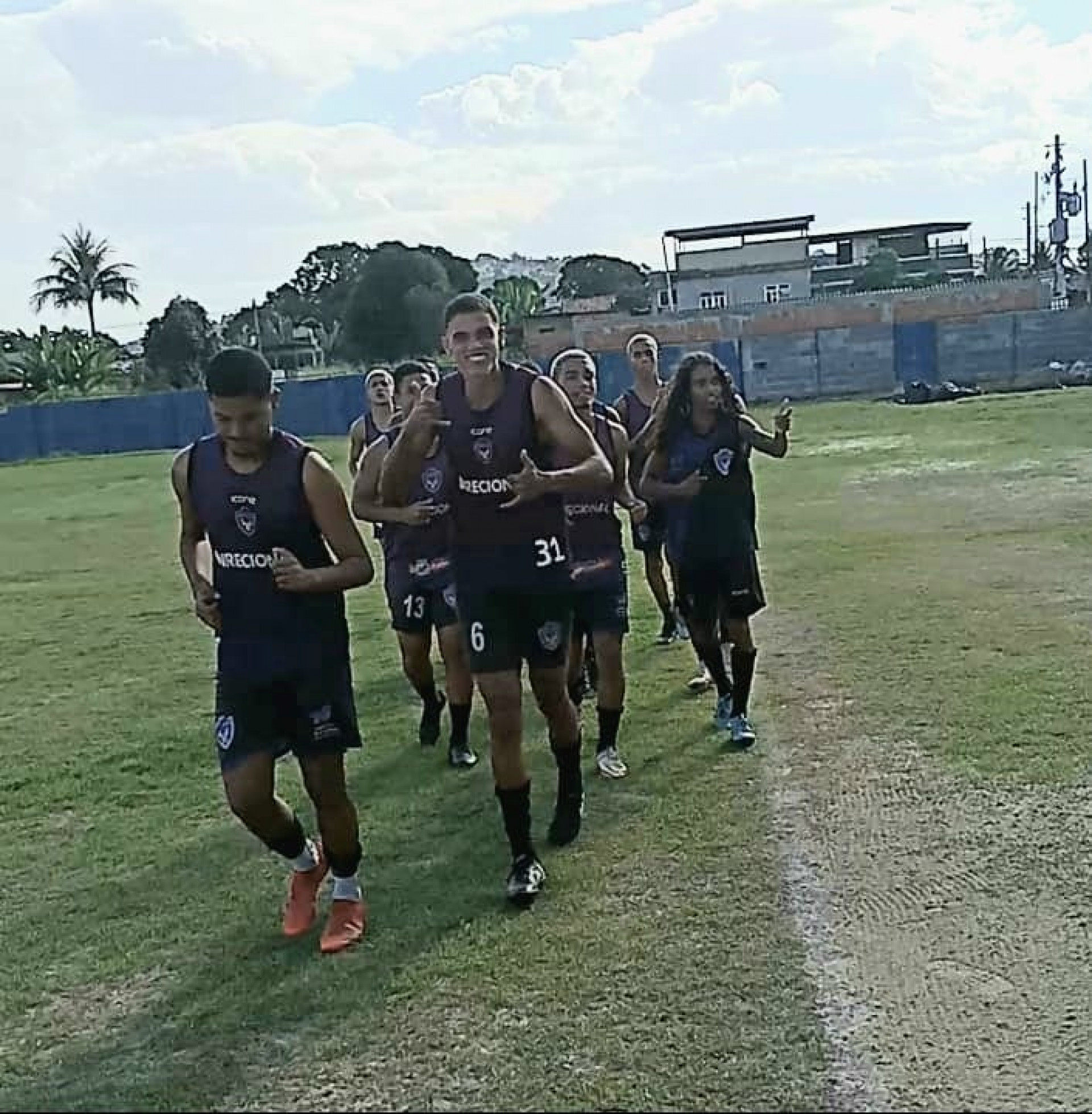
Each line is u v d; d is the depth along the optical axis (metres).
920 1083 3.79
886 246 85.62
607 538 6.70
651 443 6.96
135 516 25.03
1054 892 4.99
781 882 5.21
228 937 5.07
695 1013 4.23
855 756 6.76
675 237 82.50
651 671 8.95
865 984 4.36
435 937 4.89
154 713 8.98
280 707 4.81
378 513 5.61
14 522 25.03
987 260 87.31
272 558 4.64
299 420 49.28
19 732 8.65
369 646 10.75
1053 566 11.85
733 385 7.17
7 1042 4.36
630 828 5.93
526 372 5.16
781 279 75.75
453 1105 3.79
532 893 5.15
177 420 52.28
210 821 6.56
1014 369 48.69
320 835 5.12
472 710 8.24
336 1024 4.30
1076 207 65.94
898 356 49.62
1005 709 7.36
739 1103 3.72
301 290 92.31
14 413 51.53
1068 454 22.64
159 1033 4.34
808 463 24.33
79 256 88.19
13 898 5.66
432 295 70.50
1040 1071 3.83
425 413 5.16
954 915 4.84
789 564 12.96
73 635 12.38
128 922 5.30
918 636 9.33
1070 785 6.11
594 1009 4.29
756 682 8.38
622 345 57.31
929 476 20.58
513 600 5.21
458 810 6.38
